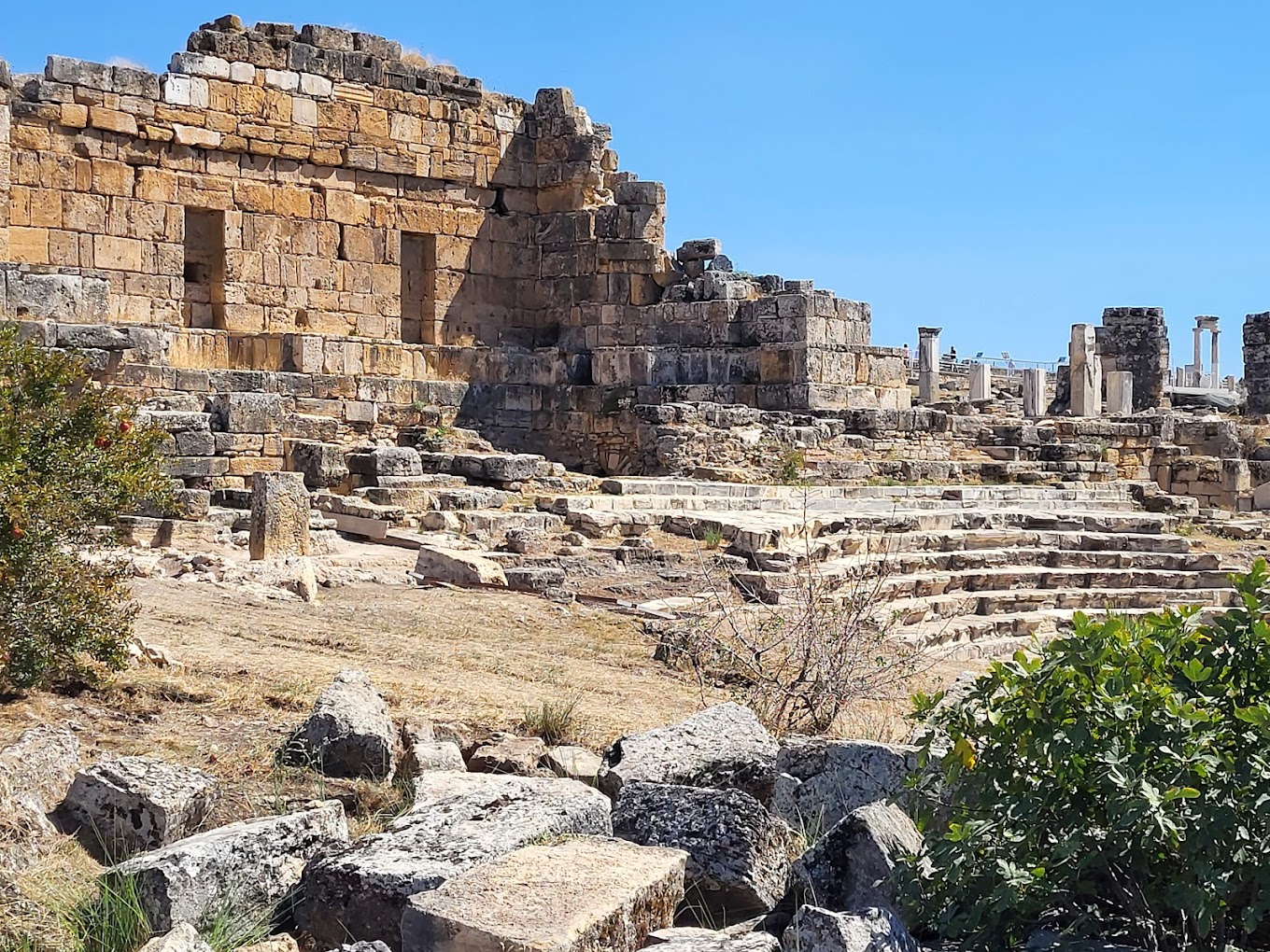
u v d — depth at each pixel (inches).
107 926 251.6
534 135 1438.2
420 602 686.5
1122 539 1008.9
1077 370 1784.0
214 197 1246.3
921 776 296.4
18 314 997.2
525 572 746.2
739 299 1339.8
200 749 362.3
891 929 235.9
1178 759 251.6
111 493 459.2
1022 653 283.9
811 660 501.7
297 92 1286.9
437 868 264.2
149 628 534.9
